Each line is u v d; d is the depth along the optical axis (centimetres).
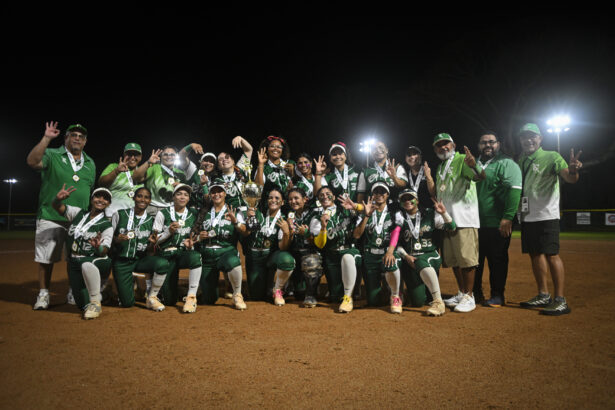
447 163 629
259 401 311
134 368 373
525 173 621
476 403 309
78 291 584
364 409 300
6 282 851
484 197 634
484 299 660
